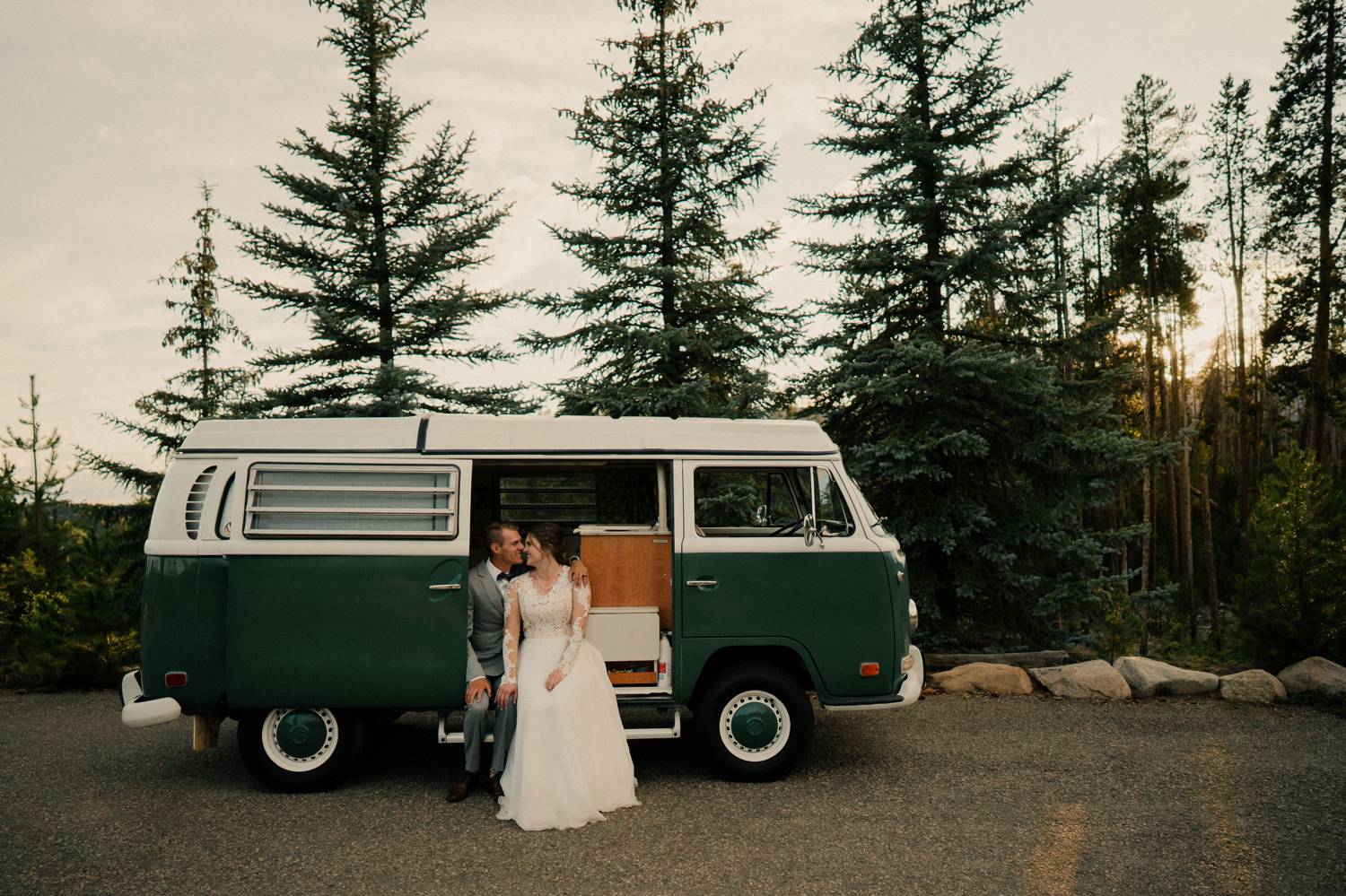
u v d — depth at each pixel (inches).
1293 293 887.1
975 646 442.6
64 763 263.7
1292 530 369.1
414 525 230.1
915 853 186.1
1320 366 807.1
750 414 435.2
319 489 229.6
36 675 380.8
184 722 321.1
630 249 453.4
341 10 475.5
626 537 238.7
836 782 237.3
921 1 441.1
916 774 244.1
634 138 448.8
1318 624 356.5
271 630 223.3
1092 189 406.9
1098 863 179.9
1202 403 1621.6
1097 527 938.7
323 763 230.2
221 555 228.1
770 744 237.9
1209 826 201.8
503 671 226.1
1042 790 229.5
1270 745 272.8
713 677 241.0
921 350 395.2
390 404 435.5
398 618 226.4
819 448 250.1
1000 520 426.3
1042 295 436.5
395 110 482.0
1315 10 820.0
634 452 241.9
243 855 187.9
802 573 238.2
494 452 236.7
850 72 452.4
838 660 237.8
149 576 228.2
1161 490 1148.5
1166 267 1022.4
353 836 199.2
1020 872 175.8
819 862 181.6
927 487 420.2
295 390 460.8
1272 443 1311.5
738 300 453.4
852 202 447.2
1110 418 414.0
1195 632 874.1
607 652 234.7
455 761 263.3
